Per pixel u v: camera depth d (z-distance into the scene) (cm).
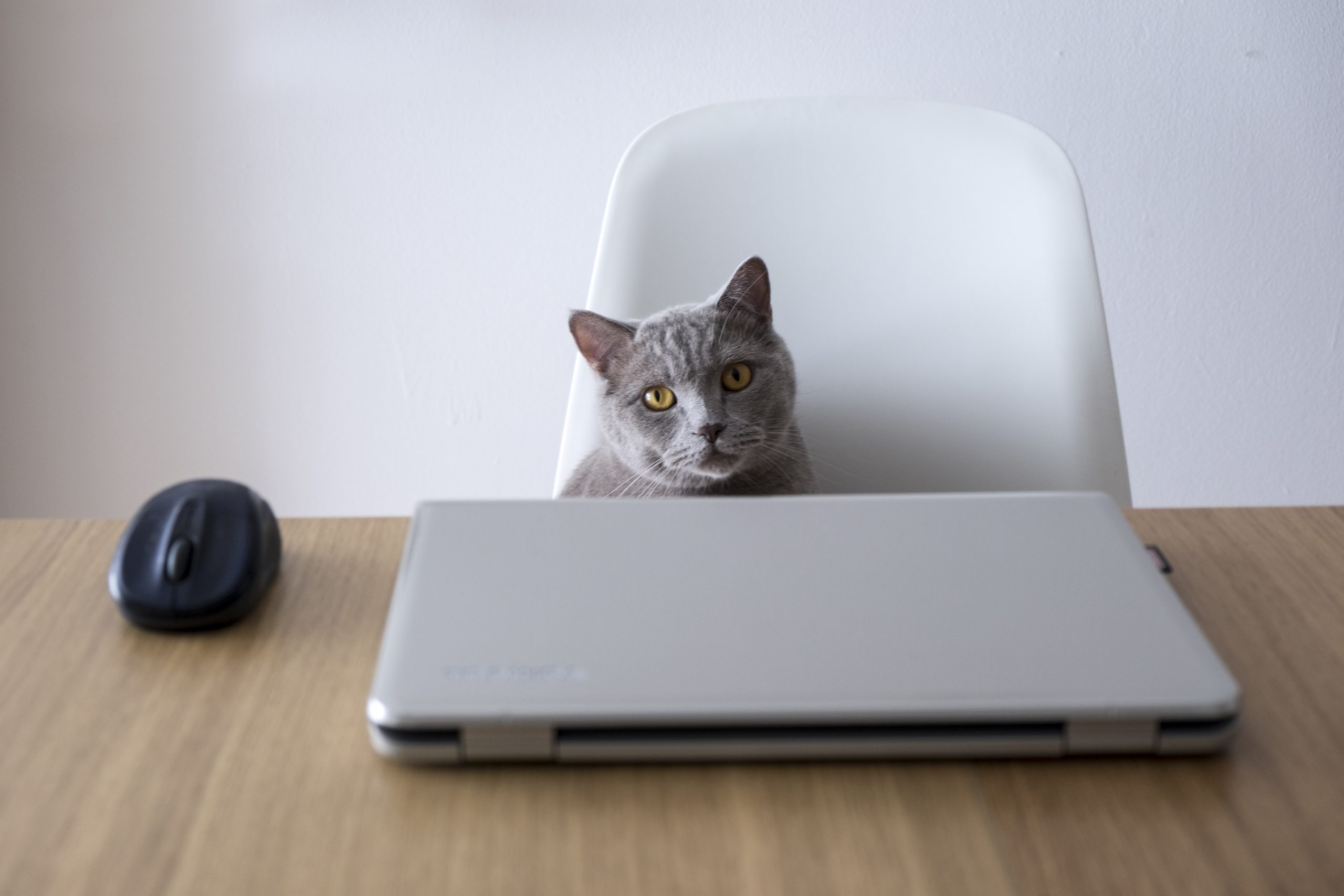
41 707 53
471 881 43
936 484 100
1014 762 49
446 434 174
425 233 164
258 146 159
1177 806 47
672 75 156
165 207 162
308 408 173
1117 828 46
